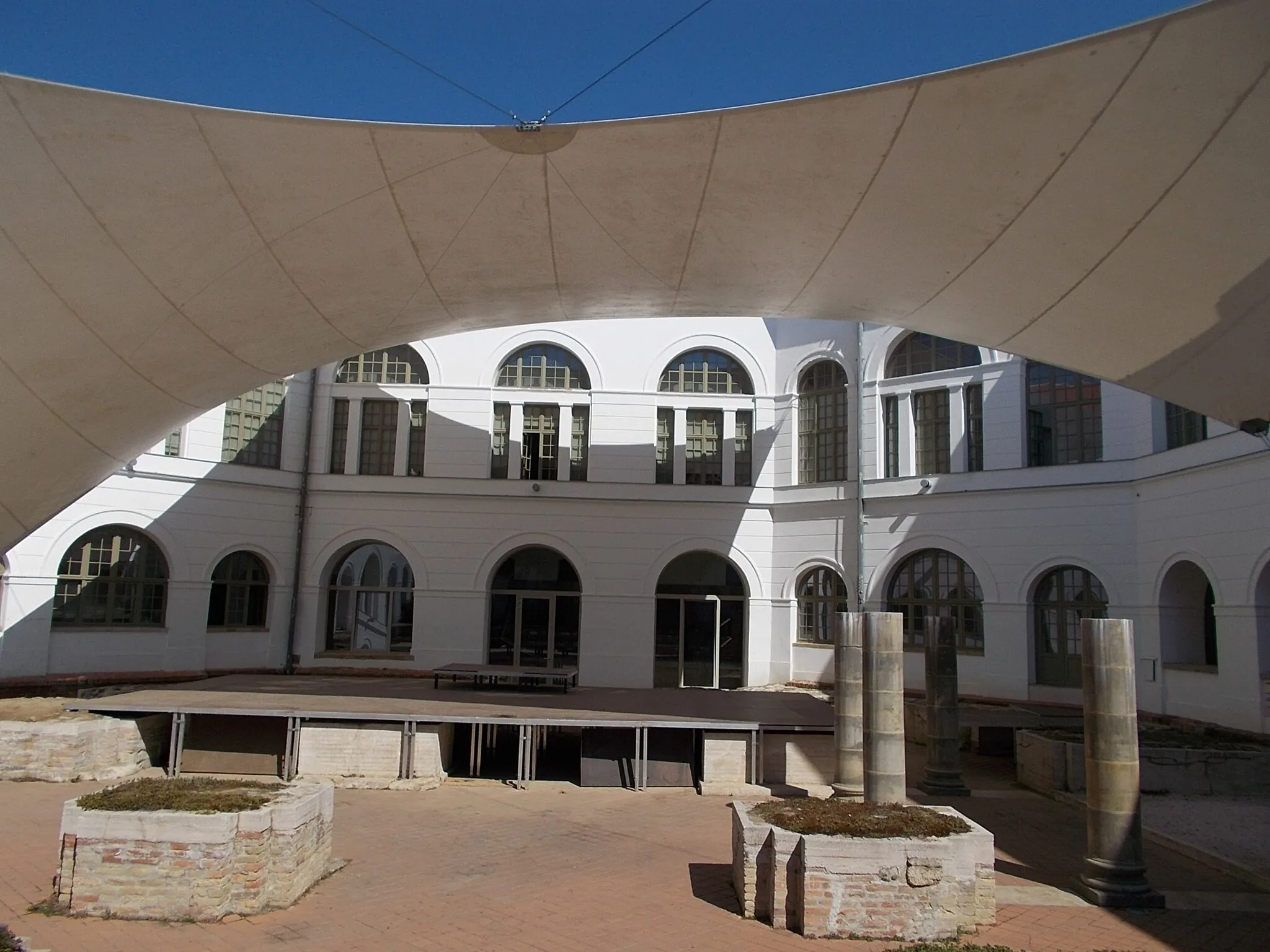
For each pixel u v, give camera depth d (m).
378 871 9.95
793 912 8.36
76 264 11.34
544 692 18.45
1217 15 8.05
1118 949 7.93
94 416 13.49
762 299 14.80
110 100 9.72
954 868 8.24
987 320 13.21
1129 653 9.62
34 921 8.07
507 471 24.33
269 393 23.59
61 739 13.92
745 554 24.25
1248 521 15.83
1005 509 20.80
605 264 13.65
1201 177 9.38
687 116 10.48
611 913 8.70
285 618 23.31
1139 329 11.61
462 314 15.15
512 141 10.91
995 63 9.16
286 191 11.34
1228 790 13.95
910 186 11.06
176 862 8.27
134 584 21.11
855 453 23.09
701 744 14.96
